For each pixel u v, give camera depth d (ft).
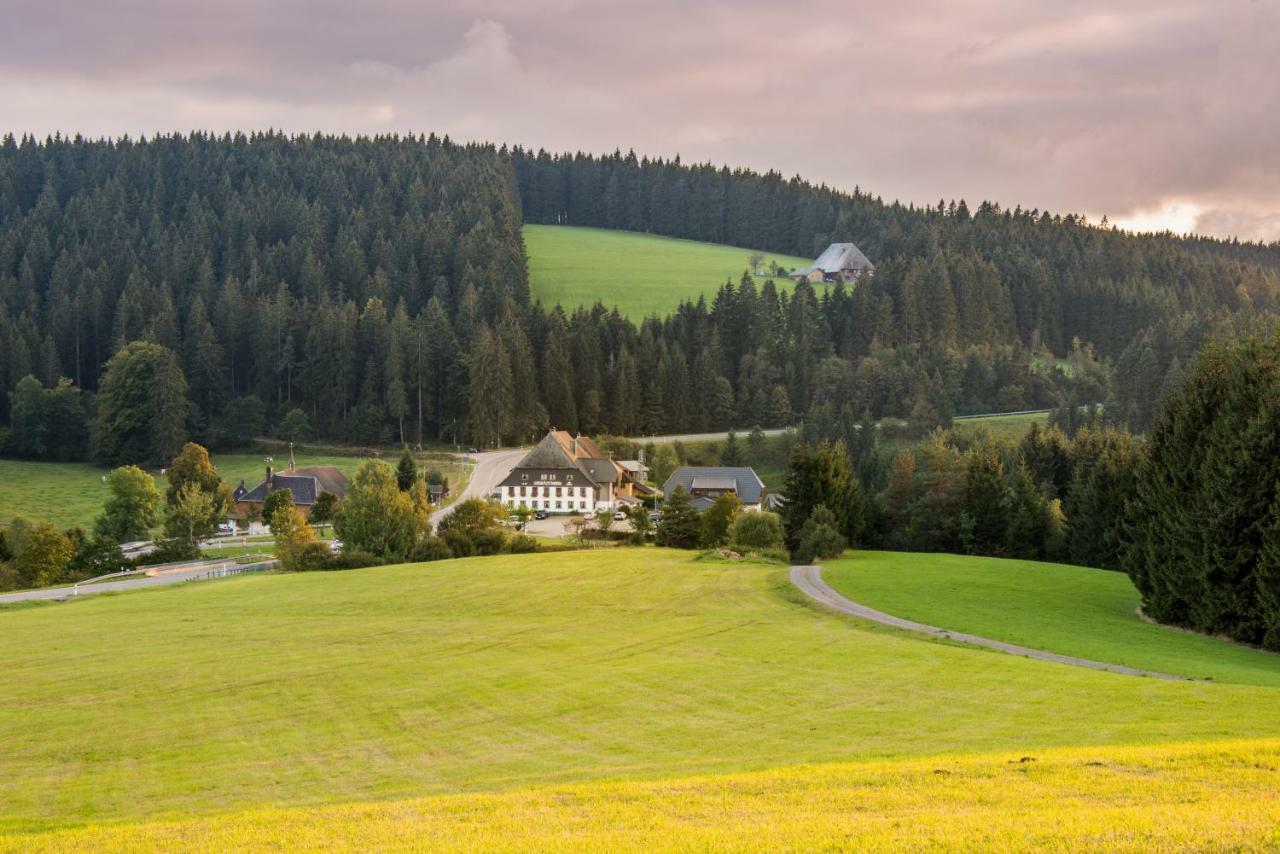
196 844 74.90
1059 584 261.44
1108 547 323.98
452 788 99.30
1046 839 65.67
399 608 233.96
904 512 379.76
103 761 116.88
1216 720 112.68
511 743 118.52
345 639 194.08
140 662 173.88
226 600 252.21
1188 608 207.51
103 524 409.08
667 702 135.54
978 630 191.42
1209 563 196.85
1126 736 106.11
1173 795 77.46
